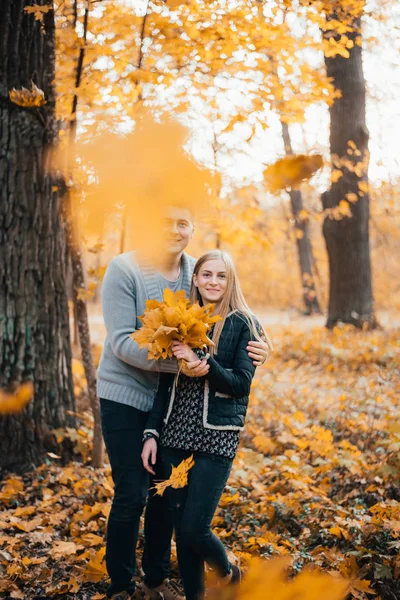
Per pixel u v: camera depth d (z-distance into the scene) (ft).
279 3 13.26
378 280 69.67
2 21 12.99
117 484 8.05
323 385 24.00
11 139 13.55
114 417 8.11
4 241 13.78
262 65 13.71
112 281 8.10
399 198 34.22
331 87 14.55
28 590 8.65
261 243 19.45
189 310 6.29
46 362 14.14
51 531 10.43
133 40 11.84
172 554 9.50
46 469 13.26
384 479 11.82
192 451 7.56
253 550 9.33
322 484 12.49
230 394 7.47
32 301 13.99
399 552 8.56
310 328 40.93
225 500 11.23
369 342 29.66
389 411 17.54
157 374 8.38
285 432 16.10
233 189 16.55
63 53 11.71
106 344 8.45
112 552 7.98
